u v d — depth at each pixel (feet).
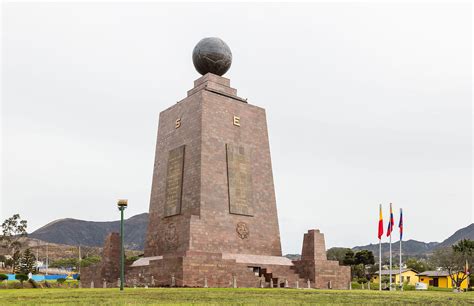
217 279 152.05
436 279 345.92
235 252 172.96
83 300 77.71
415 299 92.12
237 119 189.57
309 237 179.01
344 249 427.33
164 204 184.85
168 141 194.80
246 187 183.32
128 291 109.81
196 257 149.07
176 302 72.69
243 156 186.50
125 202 114.32
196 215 168.14
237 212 177.37
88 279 182.19
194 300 77.71
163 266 153.69
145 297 86.22
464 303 81.61
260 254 179.63
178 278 146.10
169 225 178.81
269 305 68.13
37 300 77.82
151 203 193.67
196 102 184.44
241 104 193.36
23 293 101.35
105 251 178.19
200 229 166.20
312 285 170.91
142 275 163.73
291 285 166.81
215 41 197.88
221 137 182.60
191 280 146.61
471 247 308.19
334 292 120.06
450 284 337.31
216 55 195.62
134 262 183.52
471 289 305.94
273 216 188.55
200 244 165.17
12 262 409.28
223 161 180.04
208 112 181.98
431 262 324.19
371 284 273.13
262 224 183.93
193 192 172.96
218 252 166.09
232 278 155.33
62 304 68.39
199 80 199.82
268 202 188.85
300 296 95.09
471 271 299.38
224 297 87.25
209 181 173.47
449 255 304.50
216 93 187.11
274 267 172.76
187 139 184.03
